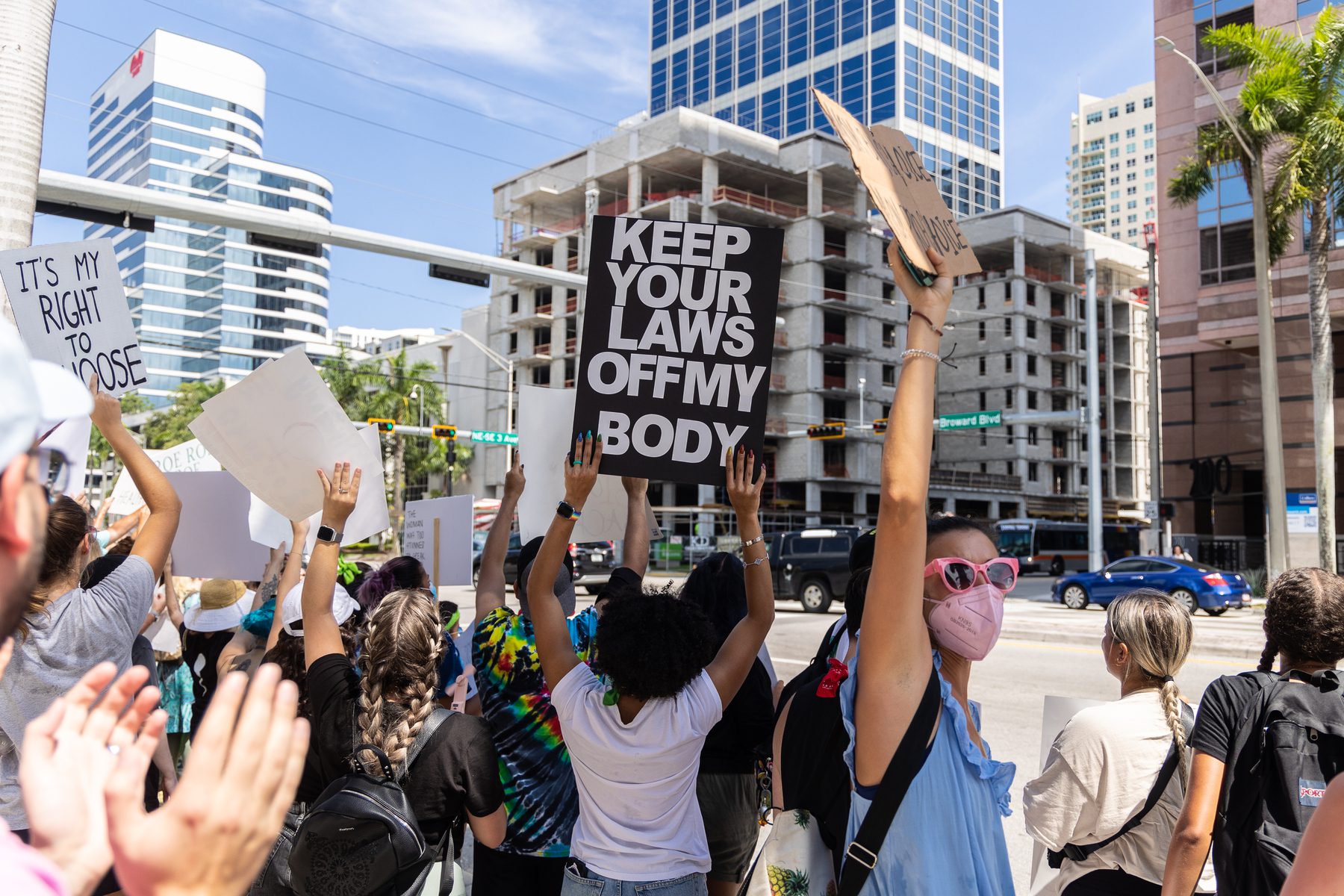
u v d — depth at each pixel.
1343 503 30.67
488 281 14.29
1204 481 33.12
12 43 5.13
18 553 0.83
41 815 0.96
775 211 59.19
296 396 3.36
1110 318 75.19
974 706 2.19
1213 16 32.78
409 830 2.40
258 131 144.00
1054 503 68.94
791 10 92.25
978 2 91.75
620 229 2.96
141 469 3.14
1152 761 2.52
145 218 11.45
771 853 2.04
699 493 57.56
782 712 2.23
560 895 2.91
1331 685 2.29
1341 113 21.72
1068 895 2.62
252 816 1.00
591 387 2.93
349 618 4.02
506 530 3.92
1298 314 30.33
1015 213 68.00
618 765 2.53
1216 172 32.03
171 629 5.68
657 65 104.31
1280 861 2.07
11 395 0.78
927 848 1.81
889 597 1.85
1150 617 2.60
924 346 1.92
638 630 2.51
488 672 3.19
